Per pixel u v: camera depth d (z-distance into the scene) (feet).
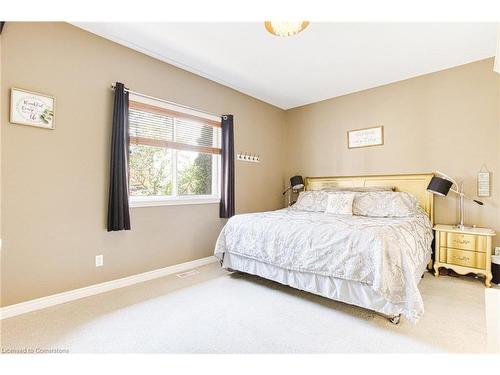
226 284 8.86
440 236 9.54
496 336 4.73
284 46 8.77
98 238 8.14
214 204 11.87
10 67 6.54
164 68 9.93
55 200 7.28
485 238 8.65
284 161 16.06
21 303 6.70
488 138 9.61
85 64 7.87
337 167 13.88
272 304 7.29
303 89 12.84
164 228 9.95
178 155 10.80
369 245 6.26
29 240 6.84
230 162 12.09
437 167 10.72
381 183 12.10
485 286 8.56
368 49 8.96
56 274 7.29
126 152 8.55
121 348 5.23
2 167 6.44
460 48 8.90
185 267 10.61
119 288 8.49
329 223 7.80
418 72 10.87
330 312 6.81
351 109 13.32
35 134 6.93
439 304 7.22
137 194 9.47
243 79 11.64
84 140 7.84
